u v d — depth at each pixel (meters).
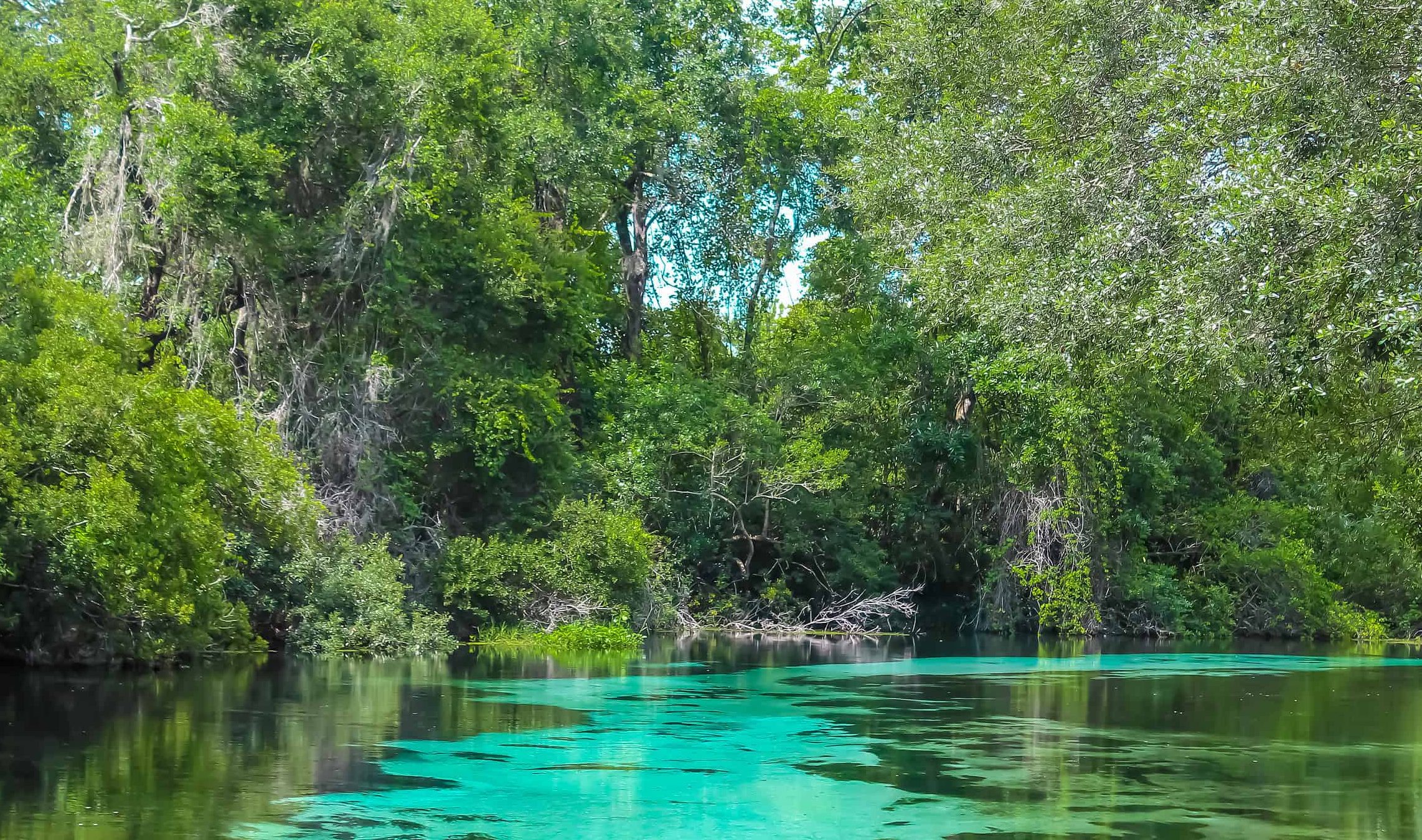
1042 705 14.55
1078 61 20.00
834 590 31.62
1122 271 15.35
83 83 21.89
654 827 7.84
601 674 17.66
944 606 33.75
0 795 8.28
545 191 30.97
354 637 20.45
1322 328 12.73
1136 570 32.34
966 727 12.47
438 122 24.25
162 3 22.38
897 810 8.41
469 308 25.78
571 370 30.58
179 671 16.66
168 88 21.75
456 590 23.78
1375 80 13.41
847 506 31.31
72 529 14.20
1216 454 35.50
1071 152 19.77
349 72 22.36
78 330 15.67
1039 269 17.47
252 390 21.47
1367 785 9.44
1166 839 7.61
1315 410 17.00
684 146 35.34
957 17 27.50
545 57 30.36
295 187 23.56
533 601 24.92
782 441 31.03
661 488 29.22
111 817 7.71
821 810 8.37
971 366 29.39
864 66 31.67
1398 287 11.94
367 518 22.36
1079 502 30.09
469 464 25.75
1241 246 12.70
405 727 11.74
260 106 22.28
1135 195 16.61
